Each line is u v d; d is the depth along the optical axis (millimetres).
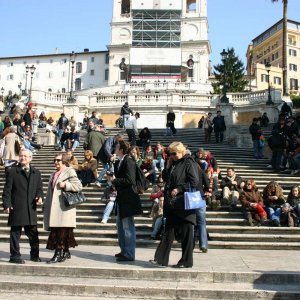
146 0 73250
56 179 7930
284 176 15195
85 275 7191
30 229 7832
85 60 85312
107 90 55969
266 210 11359
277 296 6309
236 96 38406
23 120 20750
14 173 7777
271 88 36688
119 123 26500
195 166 7598
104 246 10102
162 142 21516
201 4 76375
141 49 70250
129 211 7836
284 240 10320
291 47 94938
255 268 7391
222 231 10852
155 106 39250
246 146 21062
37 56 89375
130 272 7094
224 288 6555
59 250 7770
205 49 74875
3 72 91625
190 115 39156
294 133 16719
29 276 7258
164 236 7531
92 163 13812
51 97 39906
